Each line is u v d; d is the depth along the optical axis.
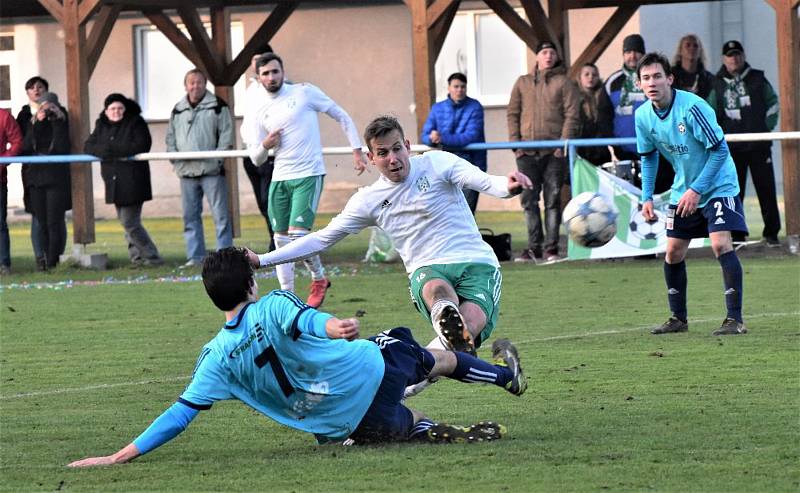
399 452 13.25
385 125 15.48
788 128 35.03
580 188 34.53
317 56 61.72
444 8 36.66
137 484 12.27
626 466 12.36
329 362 13.09
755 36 67.44
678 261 22.50
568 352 20.64
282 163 27.91
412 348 13.62
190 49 45.09
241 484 12.14
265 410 13.12
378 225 16.00
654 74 21.47
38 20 62.88
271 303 12.86
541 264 35.34
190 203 37.69
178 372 20.19
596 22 58.78
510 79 61.56
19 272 37.72
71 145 38.25
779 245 36.81
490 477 12.01
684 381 17.58
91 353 22.38
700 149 21.70
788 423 14.41
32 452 14.25
